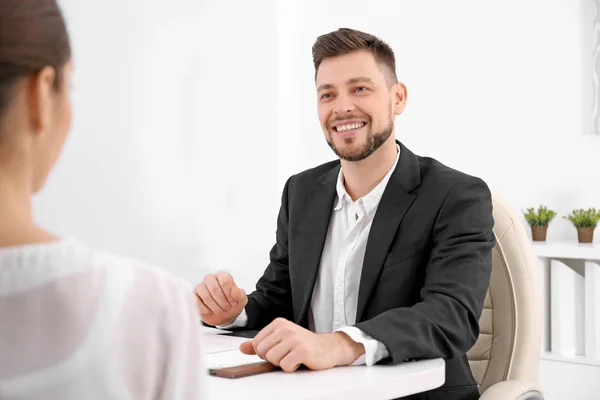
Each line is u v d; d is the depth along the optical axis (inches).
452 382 57.6
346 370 45.0
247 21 144.4
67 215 110.9
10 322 18.6
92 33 114.4
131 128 121.0
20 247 19.4
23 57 19.3
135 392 19.5
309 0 155.9
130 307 19.8
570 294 123.3
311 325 66.9
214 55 136.9
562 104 135.7
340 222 66.6
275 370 44.8
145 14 123.4
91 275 19.7
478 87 142.2
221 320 63.7
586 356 120.3
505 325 63.2
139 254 122.5
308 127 155.2
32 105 19.7
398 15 148.9
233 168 140.9
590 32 133.4
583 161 134.6
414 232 60.7
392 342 47.1
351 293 64.2
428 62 146.5
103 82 116.3
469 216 59.6
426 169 64.5
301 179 71.2
